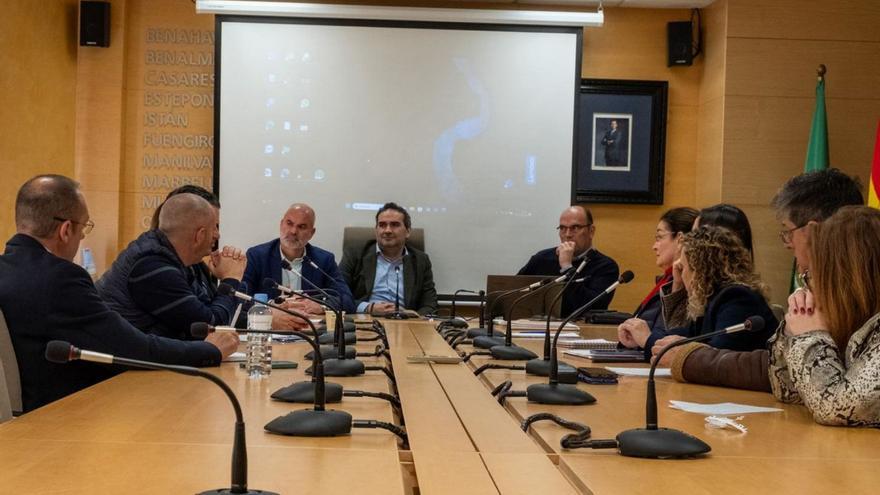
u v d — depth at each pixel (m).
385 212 6.06
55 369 2.69
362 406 2.17
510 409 2.22
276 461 1.56
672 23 6.72
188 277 3.93
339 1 6.71
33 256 2.74
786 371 2.30
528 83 6.71
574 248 5.96
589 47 6.83
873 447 1.77
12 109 5.82
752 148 6.44
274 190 6.65
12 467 1.49
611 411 2.15
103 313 2.75
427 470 1.53
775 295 6.46
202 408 2.10
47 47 6.22
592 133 6.82
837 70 6.46
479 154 6.73
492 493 1.38
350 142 6.68
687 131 6.84
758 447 1.75
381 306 5.61
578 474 1.50
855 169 6.46
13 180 5.87
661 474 1.50
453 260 6.73
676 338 3.02
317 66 6.66
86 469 1.47
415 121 6.71
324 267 5.70
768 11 6.44
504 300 5.04
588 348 3.70
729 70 6.44
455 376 2.77
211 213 3.71
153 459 1.55
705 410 2.17
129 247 3.48
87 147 6.60
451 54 6.70
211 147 6.73
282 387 2.44
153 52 6.69
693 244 3.12
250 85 6.64
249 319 3.59
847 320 2.11
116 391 2.35
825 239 2.15
